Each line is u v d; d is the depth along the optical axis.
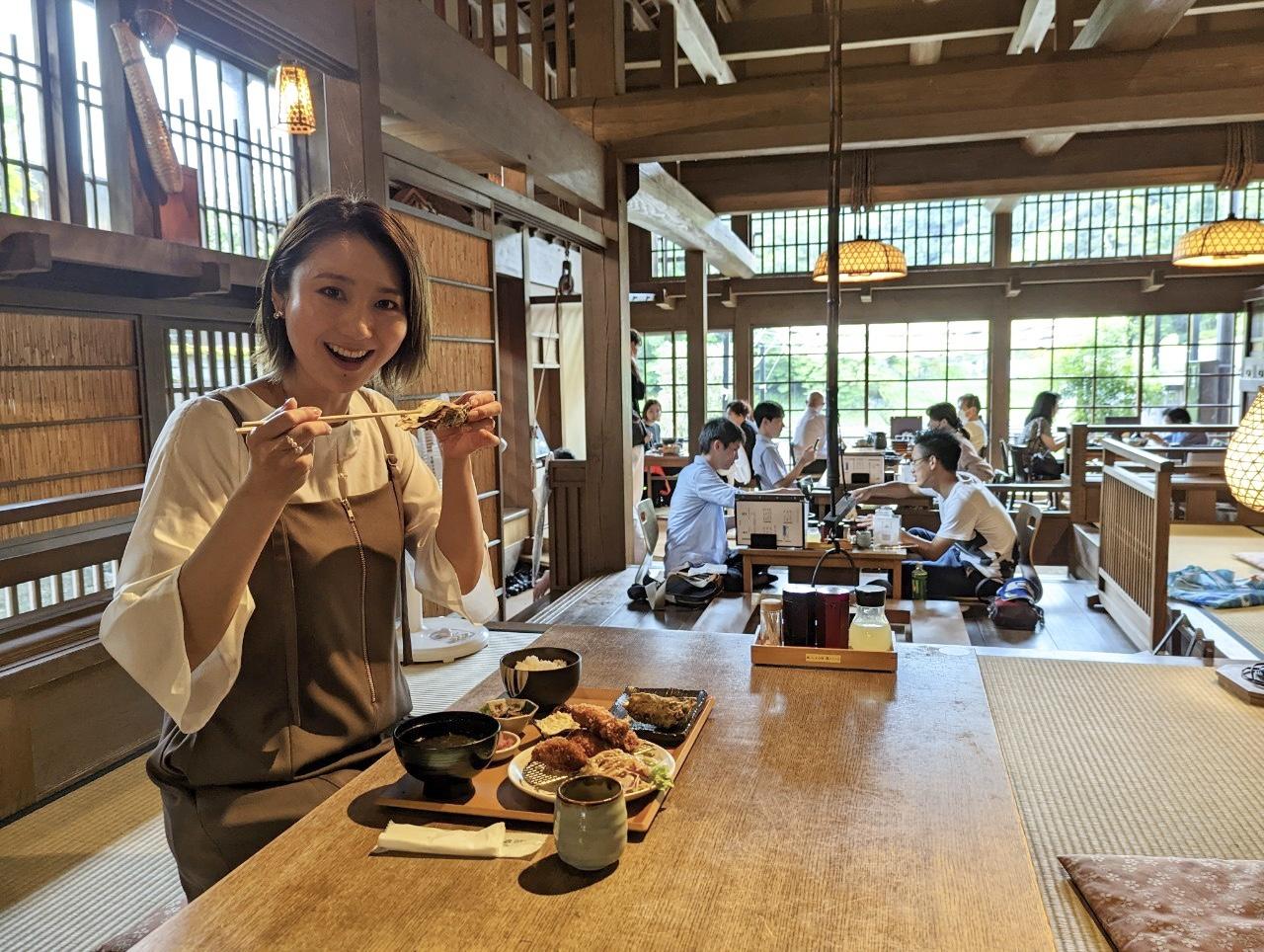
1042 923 0.87
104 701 2.33
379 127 2.97
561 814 0.96
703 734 1.33
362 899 0.91
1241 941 1.17
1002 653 2.76
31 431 2.13
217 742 1.25
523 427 5.44
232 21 2.37
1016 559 4.41
